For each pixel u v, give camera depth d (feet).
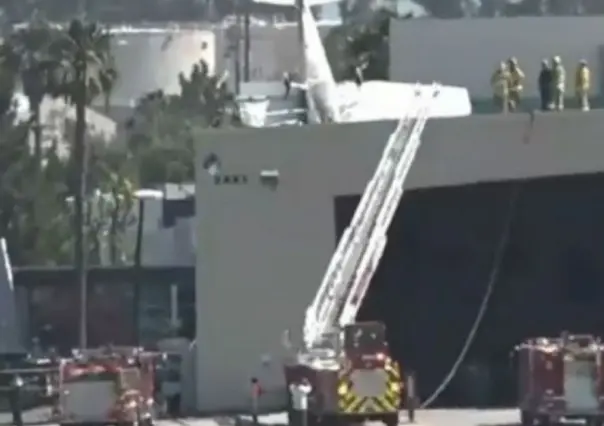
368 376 455.22
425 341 602.03
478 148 565.53
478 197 585.63
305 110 629.51
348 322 511.81
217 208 583.58
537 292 597.52
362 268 534.78
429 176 568.41
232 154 582.76
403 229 593.42
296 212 580.71
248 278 582.35
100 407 462.60
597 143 558.56
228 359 581.12
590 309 595.06
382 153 571.28
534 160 563.07
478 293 597.11
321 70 636.07
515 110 614.34
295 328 578.25
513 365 588.91
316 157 578.66
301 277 579.89
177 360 597.52
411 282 598.75
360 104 631.97
